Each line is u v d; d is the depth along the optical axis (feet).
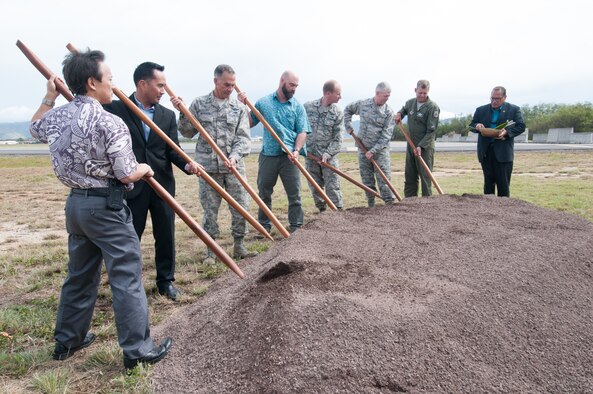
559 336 8.73
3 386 8.12
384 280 9.66
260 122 18.03
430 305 8.58
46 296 13.26
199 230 9.95
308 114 21.76
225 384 7.20
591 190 32.71
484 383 7.22
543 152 76.18
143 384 7.77
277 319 7.92
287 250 11.88
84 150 7.82
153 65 12.00
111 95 8.36
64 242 20.07
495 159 21.93
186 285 13.94
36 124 8.37
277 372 6.88
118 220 8.21
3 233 22.62
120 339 8.36
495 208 17.49
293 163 18.52
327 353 7.18
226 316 9.18
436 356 7.45
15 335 10.36
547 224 15.05
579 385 7.67
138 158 12.14
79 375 8.45
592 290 10.86
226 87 15.17
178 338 9.27
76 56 7.91
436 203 18.47
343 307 8.12
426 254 11.75
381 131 22.90
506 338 8.29
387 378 6.91
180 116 15.19
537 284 10.36
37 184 45.19
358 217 15.97
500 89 21.54
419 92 22.49
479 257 11.60
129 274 8.33
